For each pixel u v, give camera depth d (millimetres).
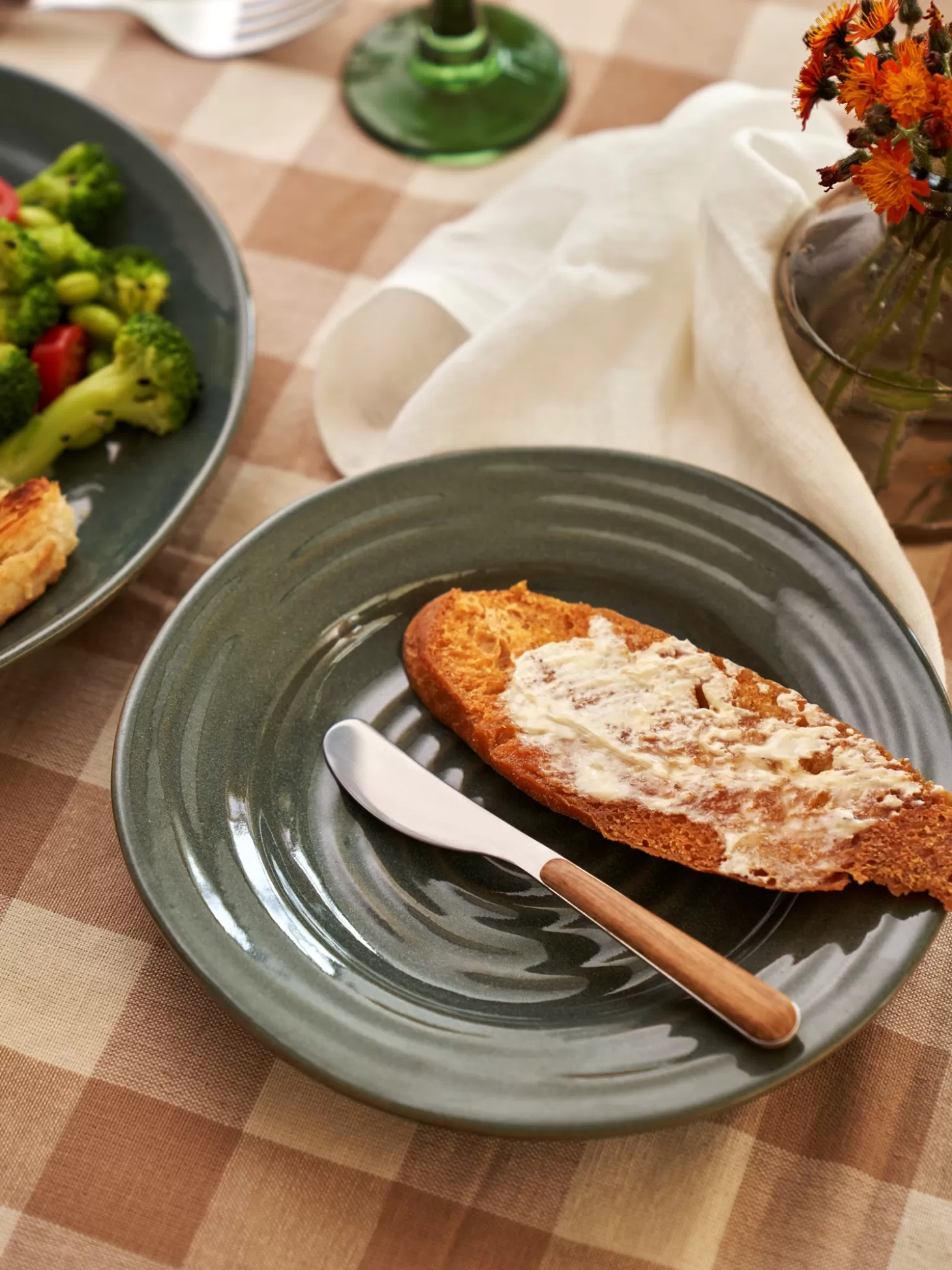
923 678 356
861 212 382
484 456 406
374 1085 293
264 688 373
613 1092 292
